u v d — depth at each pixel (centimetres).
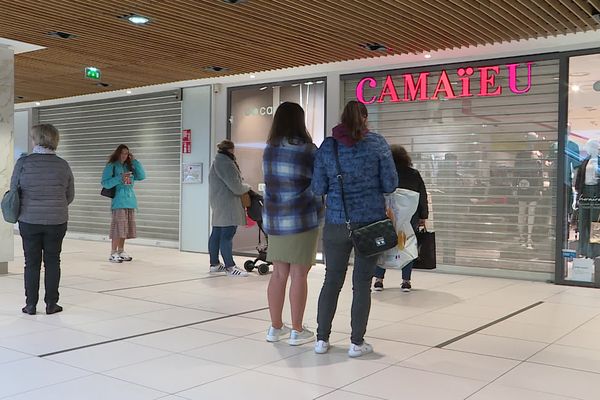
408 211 417
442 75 824
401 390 342
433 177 838
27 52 826
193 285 701
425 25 655
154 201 1148
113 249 916
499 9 602
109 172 902
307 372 375
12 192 524
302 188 428
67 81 1048
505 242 788
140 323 505
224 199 772
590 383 358
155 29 692
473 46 764
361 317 409
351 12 614
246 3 589
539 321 523
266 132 983
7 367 381
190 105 1066
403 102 858
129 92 1156
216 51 798
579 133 734
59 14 640
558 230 742
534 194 768
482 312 560
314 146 436
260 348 430
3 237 776
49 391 338
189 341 448
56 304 551
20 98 1272
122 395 332
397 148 648
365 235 391
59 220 535
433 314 550
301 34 702
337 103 905
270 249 437
